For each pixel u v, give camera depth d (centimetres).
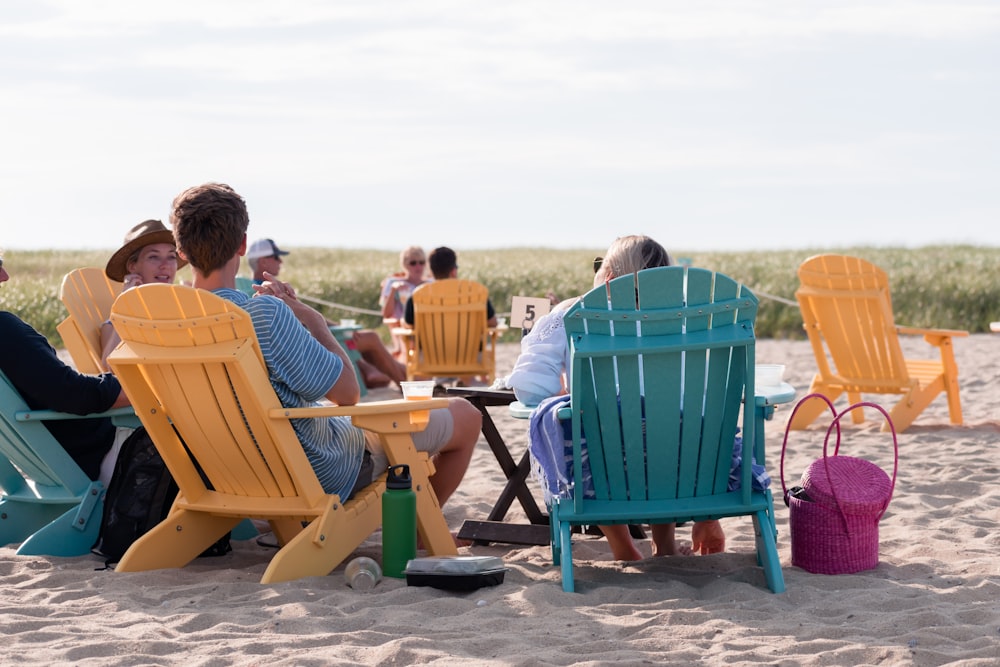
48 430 489
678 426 411
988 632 347
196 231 423
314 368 422
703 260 3052
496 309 2214
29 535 512
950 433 797
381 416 427
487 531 507
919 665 319
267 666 321
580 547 498
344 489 445
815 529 430
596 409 412
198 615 373
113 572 440
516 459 739
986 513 548
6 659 329
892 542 488
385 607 383
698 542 490
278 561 416
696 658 328
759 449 428
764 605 382
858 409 853
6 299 1822
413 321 1100
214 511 446
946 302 1970
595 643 340
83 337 548
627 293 398
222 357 398
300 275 2311
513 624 365
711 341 396
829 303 822
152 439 441
